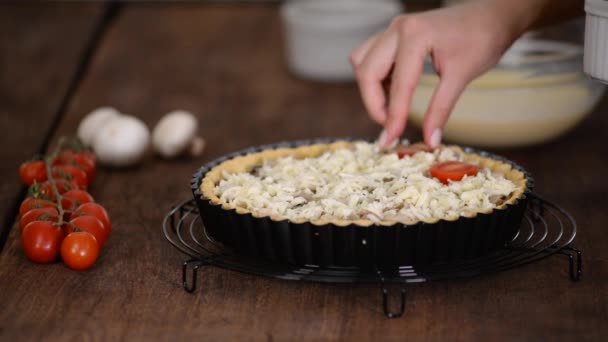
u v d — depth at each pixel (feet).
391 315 4.24
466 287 4.57
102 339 4.15
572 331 4.12
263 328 4.20
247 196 4.72
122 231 5.52
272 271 4.49
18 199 6.08
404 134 7.54
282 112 8.35
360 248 4.31
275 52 10.68
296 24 9.15
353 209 4.51
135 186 6.46
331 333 4.13
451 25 5.46
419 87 6.63
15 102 8.63
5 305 4.51
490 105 6.38
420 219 4.38
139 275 4.84
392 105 5.41
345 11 9.39
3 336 4.19
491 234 4.47
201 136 7.69
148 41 11.29
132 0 13.44
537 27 6.05
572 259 4.58
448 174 4.93
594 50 4.51
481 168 5.31
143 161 7.11
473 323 4.20
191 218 5.63
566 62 6.38
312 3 9.73
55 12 12.70
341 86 9.29
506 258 4.53
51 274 4.88
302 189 4.88
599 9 4.37
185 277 4.59
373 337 4.08
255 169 5.46
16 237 5.45
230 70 9.93
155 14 12.77
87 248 4.83
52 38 11.23
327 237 4.31
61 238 4.99
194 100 8.81
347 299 4.47
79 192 5.48
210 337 4.13
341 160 5.32
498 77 6.44
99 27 11.80
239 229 4.53
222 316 4.33
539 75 6.34
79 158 6.30
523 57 6.70
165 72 9.88
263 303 4.45
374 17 9.03
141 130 6.86
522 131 6.54
